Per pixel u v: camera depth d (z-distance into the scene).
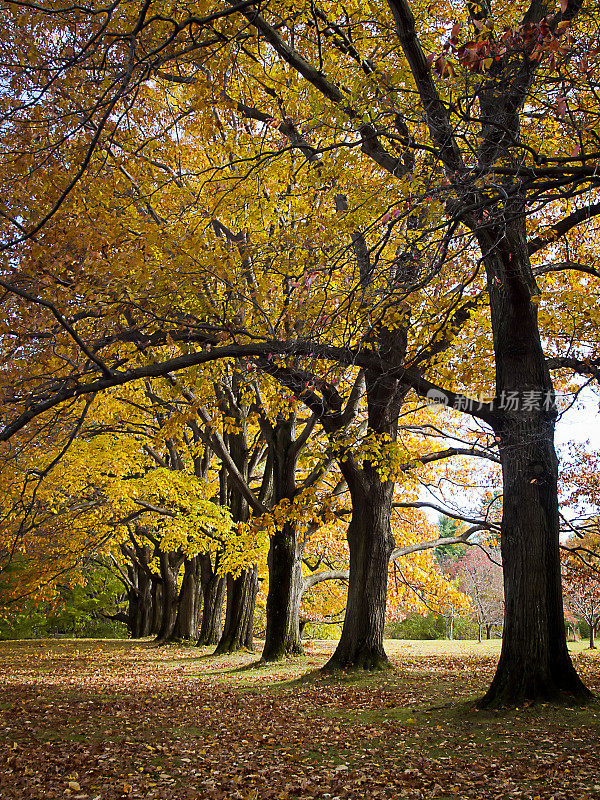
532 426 9.05
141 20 4.68
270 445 17.19
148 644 28.45
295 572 16.95
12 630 34.81
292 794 5.61
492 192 6.48
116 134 8.01
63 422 10.30
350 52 8.77
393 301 6.77
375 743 7.50
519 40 4.96
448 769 6.22
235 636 20.80
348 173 9.72
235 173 10.24
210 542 20.14
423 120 6.37
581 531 13.84
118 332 8.80
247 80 10.23
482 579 40.62
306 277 6.74
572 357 10.88
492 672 14.39
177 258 8.92
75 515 21.41
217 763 6.72
